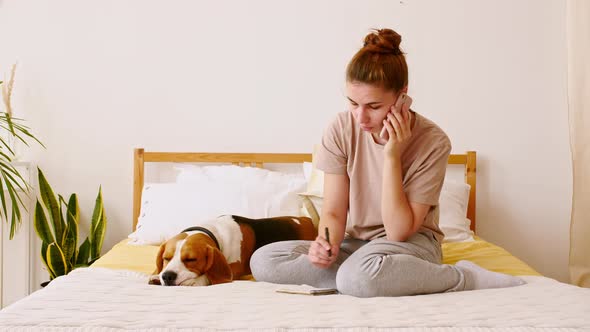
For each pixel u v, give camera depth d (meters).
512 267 1.84
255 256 1.58
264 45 2.75
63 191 2.74
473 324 1.06
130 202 2.75
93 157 2.74
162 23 2.74
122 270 1.70
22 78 2.72
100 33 2.73
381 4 2.74
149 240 2.27
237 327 1.04
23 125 2.72
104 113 2.74
